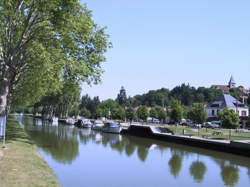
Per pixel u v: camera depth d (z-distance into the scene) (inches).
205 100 5600.4
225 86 6397.6
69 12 573.0
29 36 595.2
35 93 1085.1
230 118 1190.9
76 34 630.5
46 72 582.6
